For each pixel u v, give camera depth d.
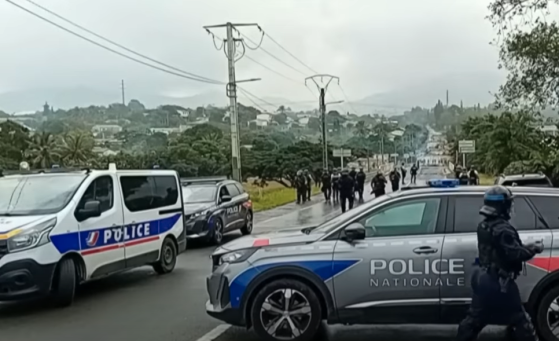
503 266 5.21
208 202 16.83
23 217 8.72
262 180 54.66
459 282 6.23
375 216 6.57
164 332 7.23
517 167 35.78
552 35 19.67
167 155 55.47
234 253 6.70
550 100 20.58
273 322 6.47
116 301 9.17
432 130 169.50
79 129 92.38
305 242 6.57
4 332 7.43
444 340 6.70
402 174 54.41
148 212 11.20
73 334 7.25
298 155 58.00
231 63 33.00
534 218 6.41
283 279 6.48
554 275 6.19
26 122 122.06
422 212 6.52
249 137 72.56
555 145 28.11
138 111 125.94
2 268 8.12
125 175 10.72
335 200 36.41
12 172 10.32
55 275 8.69
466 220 6.42
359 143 124.12
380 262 6.33
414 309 6.29
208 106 115.06
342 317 6.39
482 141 58.16
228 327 7.41
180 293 9.73
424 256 6.28
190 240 16.62
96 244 9.52
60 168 10.60
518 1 16.42
